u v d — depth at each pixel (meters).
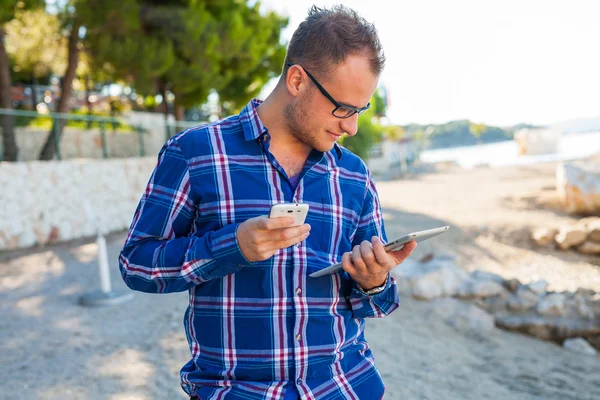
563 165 10.30
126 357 4.40
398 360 4.36
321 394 1.33
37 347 4.65
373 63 1.29
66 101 12.41
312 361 1.33
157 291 1.30
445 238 8.88
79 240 10.13
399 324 5.12
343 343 1.40
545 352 4.78
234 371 1.31
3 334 5.00
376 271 1.26
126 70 12.44
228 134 1.37
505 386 4.05
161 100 17.45
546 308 5.31
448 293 5.70
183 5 13.51
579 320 5.14
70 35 12.15
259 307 1.30
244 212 1.31
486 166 22.81
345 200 1.44
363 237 1.52
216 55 13.99
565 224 9.09
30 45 13.91
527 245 8.47
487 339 4.94
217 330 1.31
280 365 1.30
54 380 3.96
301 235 1.14
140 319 5.35
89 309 5.71
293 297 1.30
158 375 4.05
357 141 24.44
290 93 1.33
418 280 5.72
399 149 31.72
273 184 1.34
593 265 7.59
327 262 1.36
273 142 1.38
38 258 8.49
